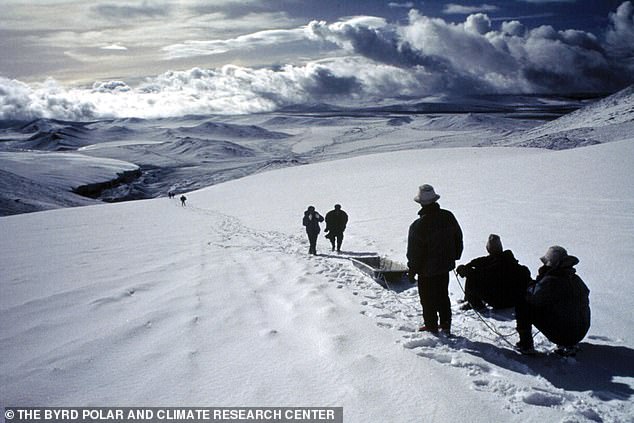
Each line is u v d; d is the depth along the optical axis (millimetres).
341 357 3799
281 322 4816
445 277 4539
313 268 8164
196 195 53656
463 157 58562
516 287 5492
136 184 153500
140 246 12195
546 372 3713
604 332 4566
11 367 3705
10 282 7355
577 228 10312
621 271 6613
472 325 5031
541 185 19844
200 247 11781
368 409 2947
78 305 5695
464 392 3205
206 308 5422
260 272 7840
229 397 3135
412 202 20609
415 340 4156
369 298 6008
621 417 2920
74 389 3285
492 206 15367
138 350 4051
